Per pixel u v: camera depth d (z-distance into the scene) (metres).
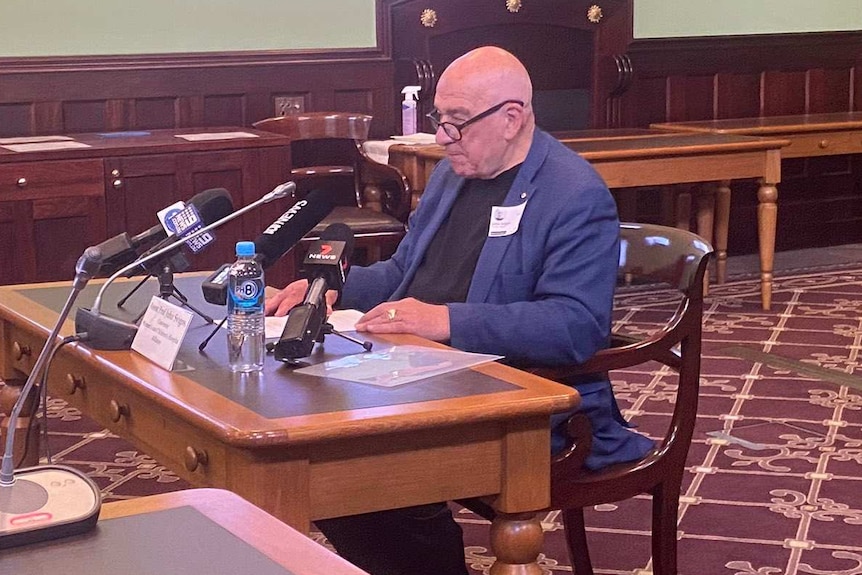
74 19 6.09
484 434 2.29
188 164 5.62
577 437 2.82
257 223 5.79
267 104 6.55
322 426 2.09
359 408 2.21
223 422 2.11
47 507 1.49
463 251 3.25
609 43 7.49
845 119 7.68
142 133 6.00
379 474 2.20
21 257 5.38
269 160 5.79
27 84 6.01
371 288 3.41
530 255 3.04
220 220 2.80
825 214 8.58
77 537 1.46
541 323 2.86
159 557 1.40
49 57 6.05
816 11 8.31
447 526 2.94
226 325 2.85
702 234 7.29
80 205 5.45
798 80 8.27
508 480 2.30
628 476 2.90
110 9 6.16
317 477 2.16
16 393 3.24
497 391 2.33
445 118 3.17
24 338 3.14
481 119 3.12
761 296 6.83
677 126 7.29
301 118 6.26
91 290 3.30
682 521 3.92
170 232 2.85
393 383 2.38
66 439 4.74
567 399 2.28
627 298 7.06
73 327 2.87
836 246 8.65
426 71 6.75
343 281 3.03
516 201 3.11
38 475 1.57
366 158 6.28
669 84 7.80
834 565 3.58
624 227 3.14
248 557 1.40
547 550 3.73
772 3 8.13
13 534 1.42
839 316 6.64
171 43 6.32
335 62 6.68
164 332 2.57
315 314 2.59
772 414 4.98
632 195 7.70
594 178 3.07
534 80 7.33
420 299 3.30
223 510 1.55
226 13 6.41
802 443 4.63
